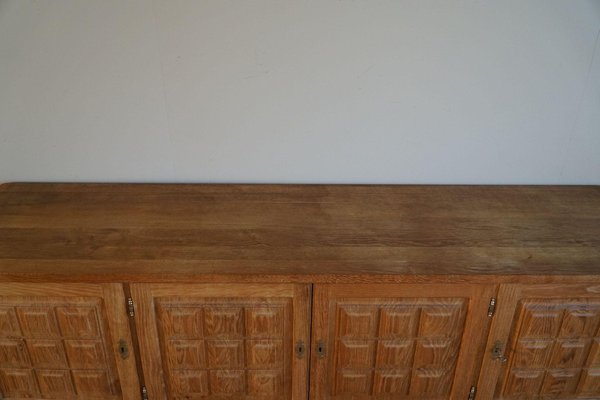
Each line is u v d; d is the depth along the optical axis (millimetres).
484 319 1128
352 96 1421
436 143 1487
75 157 1482
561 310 1124
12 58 1346
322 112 1440
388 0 1309
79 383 1218
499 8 1320
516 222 1302
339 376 1206
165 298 1098
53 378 1209
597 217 1336
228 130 1458
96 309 1112
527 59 1381
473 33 1349
